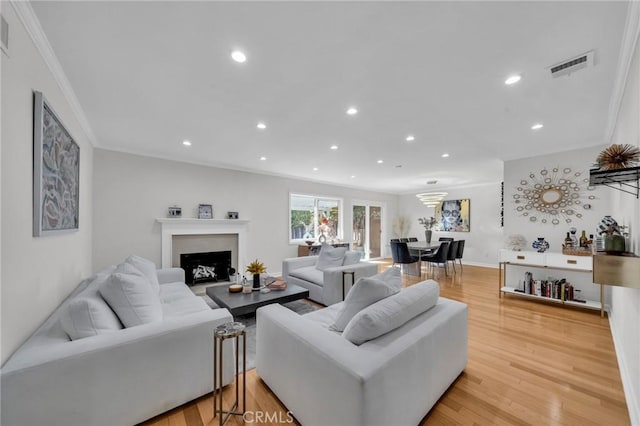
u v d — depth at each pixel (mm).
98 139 3523
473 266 7082
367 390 1121
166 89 2207
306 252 5977
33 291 1537
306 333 1518
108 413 1386
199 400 1722
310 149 3969
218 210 5059
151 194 4305
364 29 1523
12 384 1176
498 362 2184
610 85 2109
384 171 5590
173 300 2645
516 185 4305
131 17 1432
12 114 1305
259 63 1854
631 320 1868
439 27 1503
